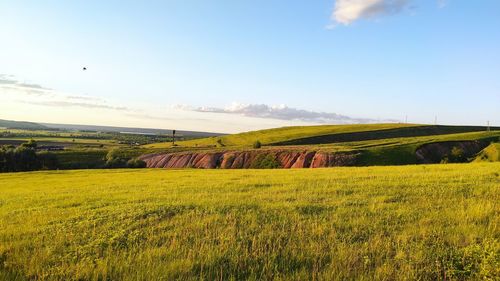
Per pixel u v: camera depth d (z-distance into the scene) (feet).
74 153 377.09
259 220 41.39
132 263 29.40
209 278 26.45
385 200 51.90
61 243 36.04
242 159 350.02
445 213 41.73
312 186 70.85
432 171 95.14
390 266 26.84
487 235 32.30
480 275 24.94
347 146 379.35
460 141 363.35
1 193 99.60
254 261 29.01
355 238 34.24
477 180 68.59
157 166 364.79
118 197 67.41
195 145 602.85
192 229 38.60
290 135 593.01
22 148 315.17
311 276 26.23
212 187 77.36
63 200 70.08
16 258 32.04
